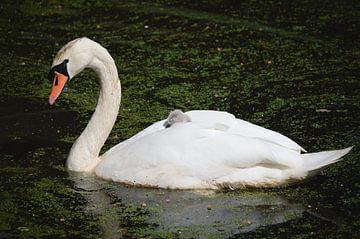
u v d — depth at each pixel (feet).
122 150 40.24
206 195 38.19
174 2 70.95
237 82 53.72
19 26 64.75
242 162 38.01
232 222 35.86
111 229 35.42
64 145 44.68
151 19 66.33
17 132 46.26
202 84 53.52
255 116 48.32
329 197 37.93
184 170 38.50
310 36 62.08
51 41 61.31
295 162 37.83
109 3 70.74
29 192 39.01
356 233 34.71
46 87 53.06
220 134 38.73
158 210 37.01
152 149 39.04
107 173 40.09
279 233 34.83
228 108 49.49
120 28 64.34
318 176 40.16
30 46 60.34
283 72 55.36
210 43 61.11
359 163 41.70
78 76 55.57
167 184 38.73
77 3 70.85
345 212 36.58
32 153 43.60
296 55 58.39
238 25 64.69
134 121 47.80
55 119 48.21
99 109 42.09
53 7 69.67
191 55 58.80
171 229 35.29
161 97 51.39
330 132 45.78
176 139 38.91
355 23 64.59
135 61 57.72
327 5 69.15
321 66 56.24
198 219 36.14
